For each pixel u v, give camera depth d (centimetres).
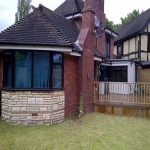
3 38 694
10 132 635
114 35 1644
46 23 794
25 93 715
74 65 909
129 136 631
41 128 684
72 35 1011
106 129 700
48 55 729
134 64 1536
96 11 1330
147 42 1576
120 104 949
